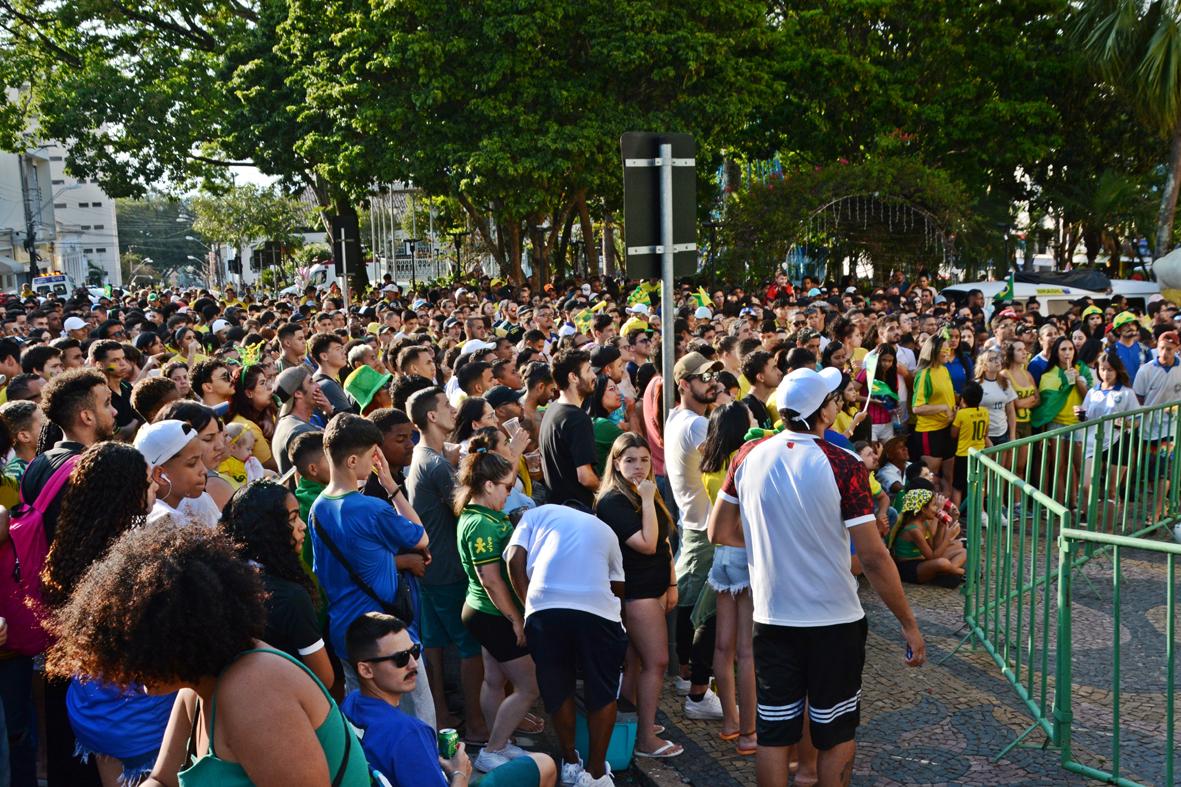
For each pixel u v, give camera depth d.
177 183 30.27
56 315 16.23
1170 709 4.29
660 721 5.54
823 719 4.15
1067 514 4.93
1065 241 36.22
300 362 8.70
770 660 4.18
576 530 4.62
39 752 4.63
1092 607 7.24
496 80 22.70
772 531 4.13
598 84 23.86
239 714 2.18
